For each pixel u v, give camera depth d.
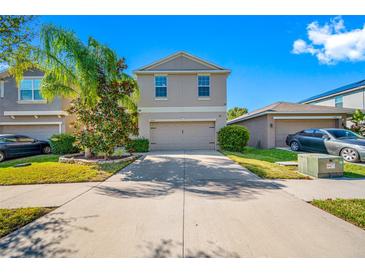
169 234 2.78
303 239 2.61
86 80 7.86
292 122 13.42
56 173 6.42
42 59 6.89
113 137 8.48
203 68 12.93
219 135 12.42
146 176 6.09
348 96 17.56
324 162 5.70
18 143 10.59
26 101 12.80
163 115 12.82
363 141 8.04
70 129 13.69
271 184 5.10
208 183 5.25
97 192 4.63
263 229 2.87
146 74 12.77
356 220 3.04
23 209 3.63
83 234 2.80
